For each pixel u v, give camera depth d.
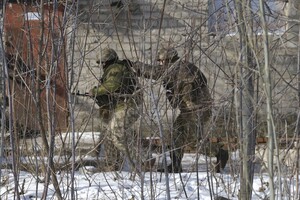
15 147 20.52
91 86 36.16
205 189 23.86
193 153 30.16
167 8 36.19
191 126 23.14
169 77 21.30
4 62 18.38
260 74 15.40
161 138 19.66
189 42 20.61
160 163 27.80
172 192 23.25
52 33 18.52
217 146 23.16
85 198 22.42
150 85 19.80
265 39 14.77
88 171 24.42
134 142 23.14
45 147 19.33
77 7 18.75
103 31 22.67
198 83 22.22
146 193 22.80
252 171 18.39
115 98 25.81
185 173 25.88
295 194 19.52
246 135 17.88
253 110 17.42
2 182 23.72
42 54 19.06
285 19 15.88
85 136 30.66
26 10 19.33
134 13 39.25
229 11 16.91
